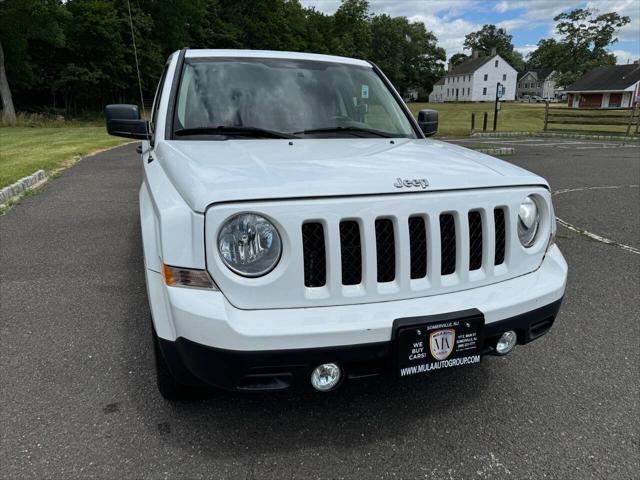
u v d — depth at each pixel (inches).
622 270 193.3
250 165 93.6
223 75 136.5
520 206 98.1
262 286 81.4
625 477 88.3
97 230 241.3
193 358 82.3
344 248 85.4
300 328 80.5
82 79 1403.8
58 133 832.9
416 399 110.9
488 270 95.3
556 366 125.0
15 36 1274.6
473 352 91.0
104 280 177.8
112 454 92.2
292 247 81.2
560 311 156.5
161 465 89.7
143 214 103.7
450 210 90.4
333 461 91.5
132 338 136.3
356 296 85.4
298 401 109.3
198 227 79.7
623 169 454.9
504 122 1294.3
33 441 95.2
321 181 84.9
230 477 87.3
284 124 129.0
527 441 97.6
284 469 89.4
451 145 133.0
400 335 84.0
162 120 124.0
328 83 143.9
